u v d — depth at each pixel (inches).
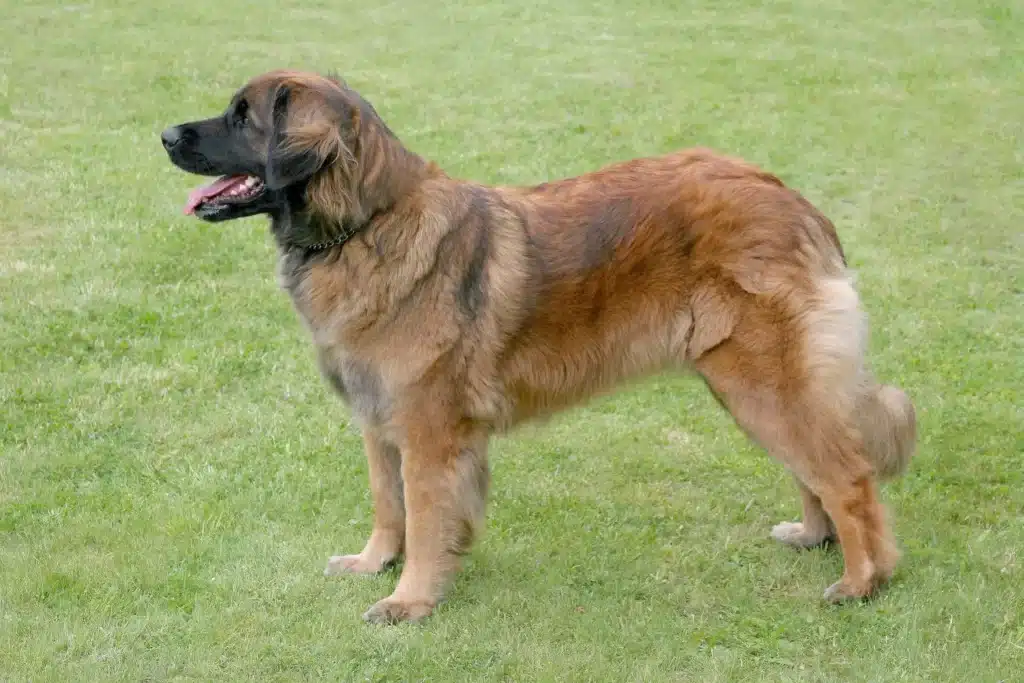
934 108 529.3
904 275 339.9
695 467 236.2
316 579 190.1
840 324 177.2
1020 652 167.0
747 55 627.2
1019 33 669.3
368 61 611.2
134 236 359.6
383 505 193.3
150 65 580.7
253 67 587.5
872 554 181.8
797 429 178.1
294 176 168.2
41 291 313.1
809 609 181.8
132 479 223.1
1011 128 498.3
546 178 434.6
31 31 643.5
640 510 218.5
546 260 179.3
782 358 176.4
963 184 431.8
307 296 178.9
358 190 170.7
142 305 307.4
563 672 164.2
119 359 276.8
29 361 271.3
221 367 273.4
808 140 484.1
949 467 230.2
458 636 174.9
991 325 303.4
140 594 182.9
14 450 230.7
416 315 172.4
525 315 178.9
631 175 186.7
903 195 420.2
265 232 369.1
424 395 174.9
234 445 238.7
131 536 200.7
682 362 184.9
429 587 181.2
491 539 206.5
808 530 202.7
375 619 178.2
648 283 180.5
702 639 173.8
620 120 510.0
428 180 178.9
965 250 364.2
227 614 177.3
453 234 175.2
